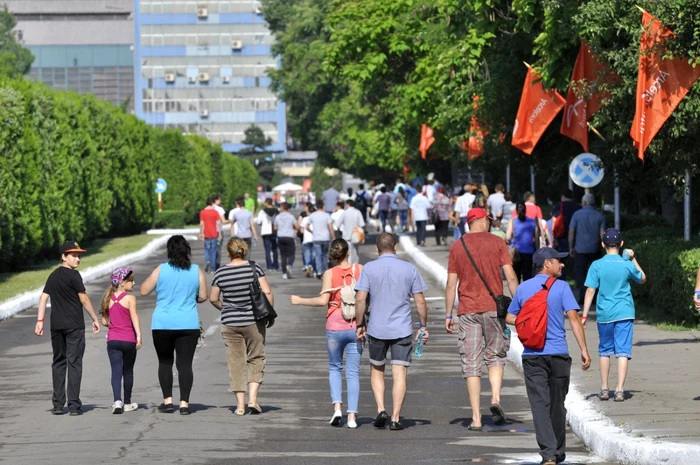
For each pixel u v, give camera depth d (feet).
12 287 191.93
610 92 131.03
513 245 155.84
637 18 124.77
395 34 280.92
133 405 86.84
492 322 79.97
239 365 84.89
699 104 115.75
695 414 73.46
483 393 93.91
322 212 216.13
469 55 201.05
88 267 232.94
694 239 139.95
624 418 72.90
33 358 118.01
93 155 328.70
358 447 71.61
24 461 67.92
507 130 196.03
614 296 81.00
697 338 113.60
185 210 517.55
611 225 189.47
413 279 79.41
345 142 506.07
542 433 64.59
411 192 378.32
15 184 233.35
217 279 85.30
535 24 177.88
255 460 67.36
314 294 185.26
